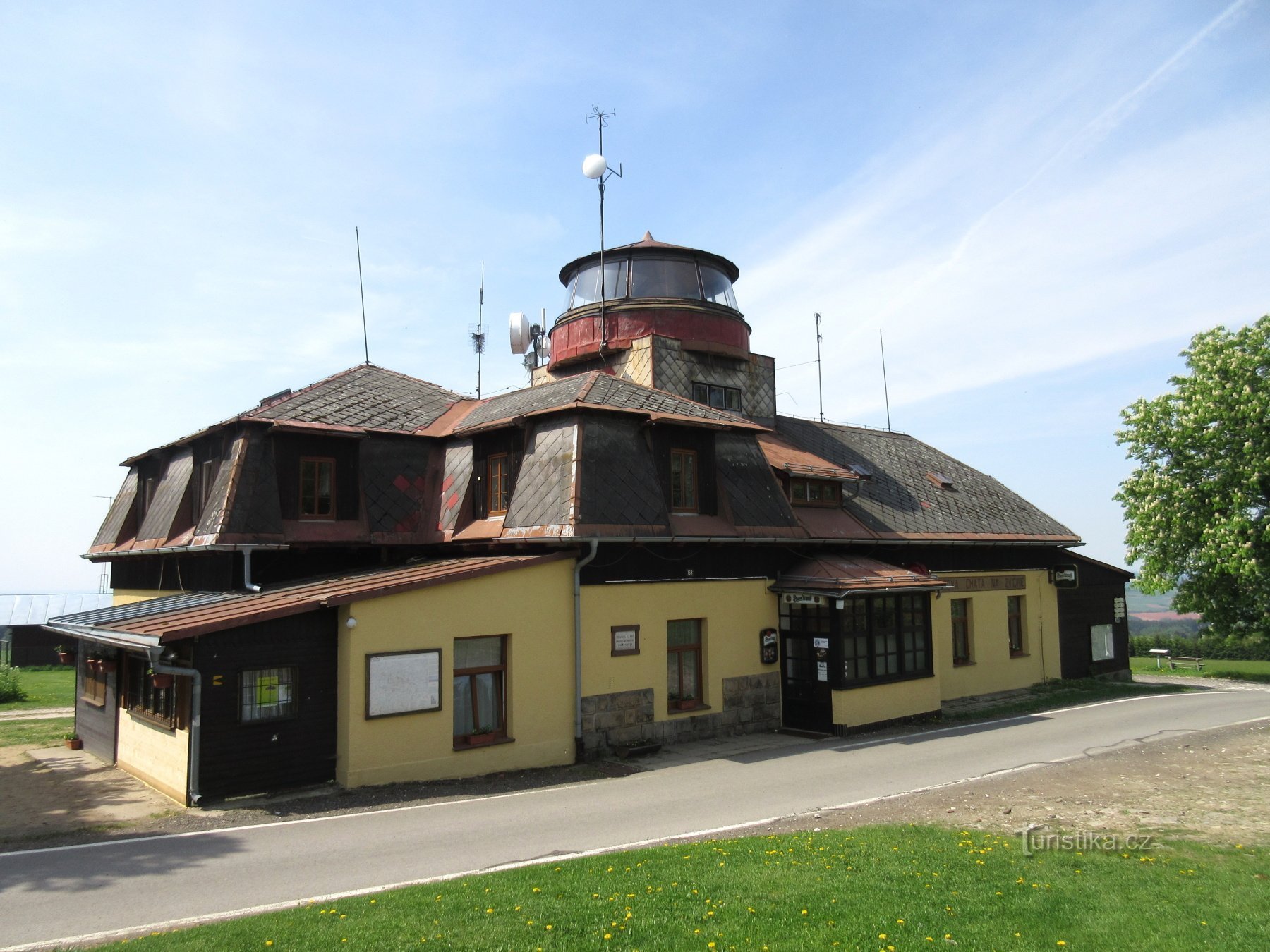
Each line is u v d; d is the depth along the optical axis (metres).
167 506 16.22
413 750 11.43
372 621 11.22
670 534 14.06
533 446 14.47
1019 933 5.82
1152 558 27.61
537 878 7.06
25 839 8.84
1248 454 25.11
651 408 15.20
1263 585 25.75
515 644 12.55
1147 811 9.48
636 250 21.19
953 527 20.73
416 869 7.67
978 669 20.61
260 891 7.10
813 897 6.48
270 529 13.96
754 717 15.66
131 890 7.16
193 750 10.16
